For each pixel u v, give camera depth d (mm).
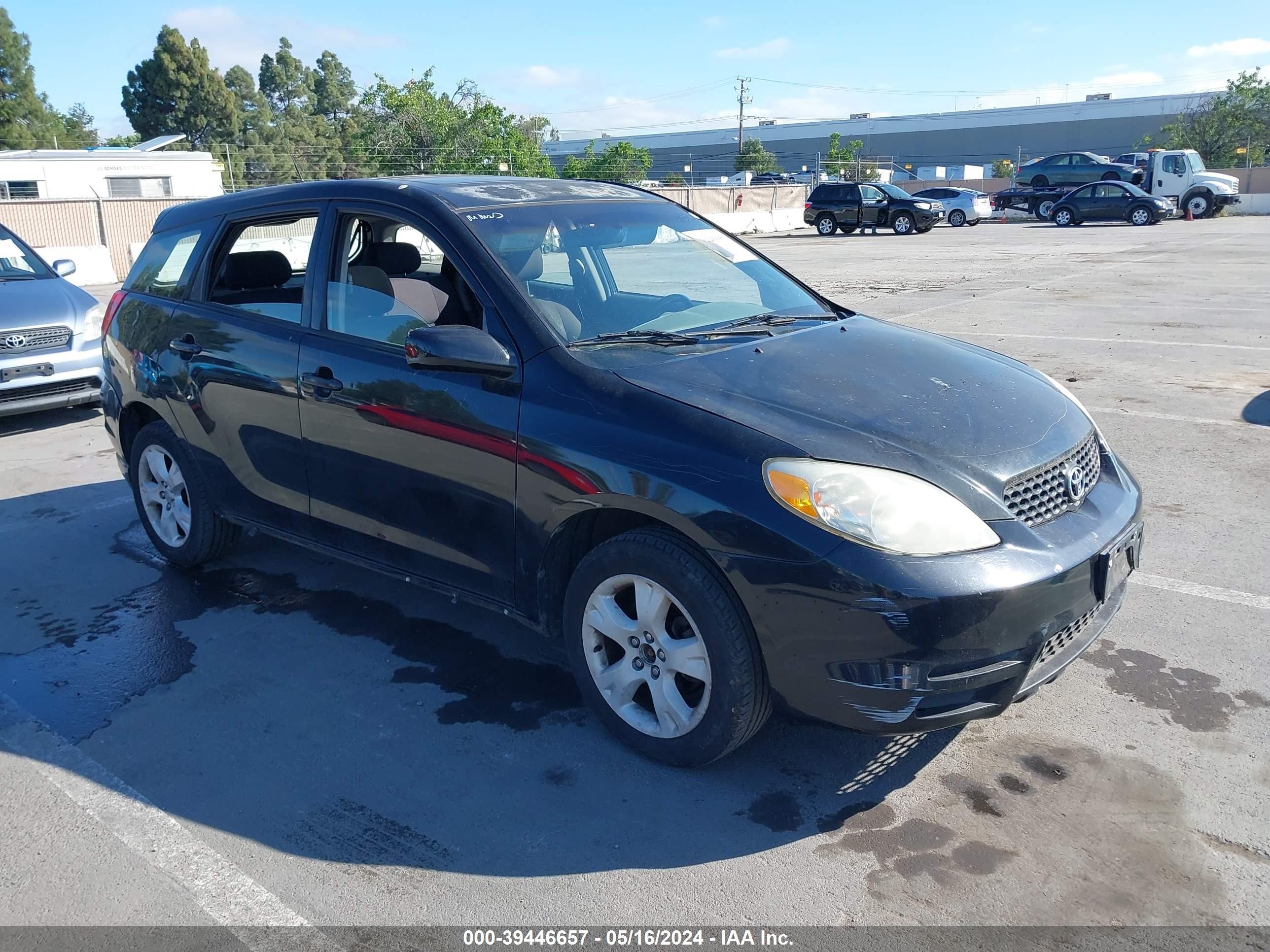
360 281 3875
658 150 105125
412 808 3031
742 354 3416
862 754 3248
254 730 3496
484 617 4367
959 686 2705
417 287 3764
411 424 3523
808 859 2752
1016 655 2754
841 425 2965
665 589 2990
